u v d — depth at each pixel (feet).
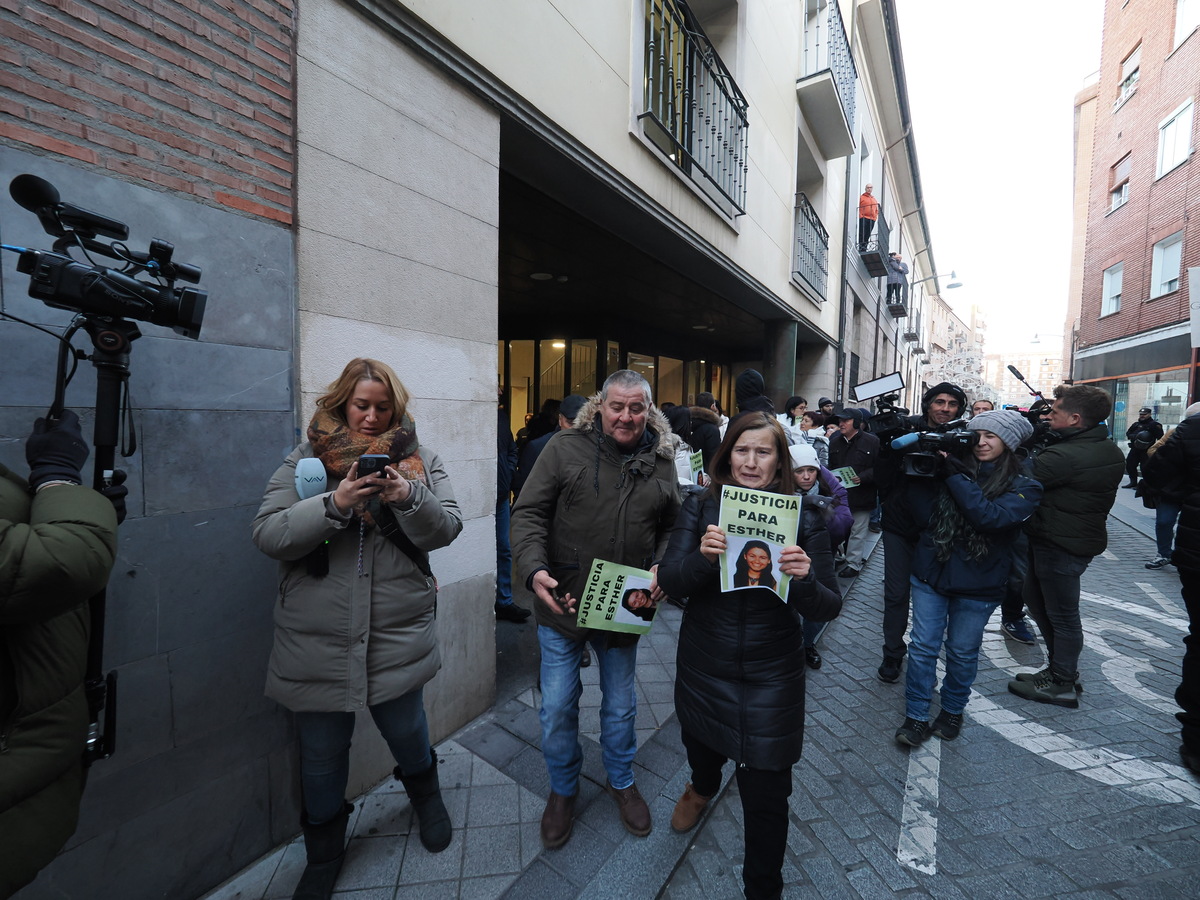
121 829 4.82
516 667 10.46
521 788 7.15
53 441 3.49
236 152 5.37
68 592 3.00
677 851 6.14
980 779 7.56
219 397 5.32
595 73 10.70
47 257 3.29
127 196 4.62
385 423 5.35
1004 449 7.76
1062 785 7.44
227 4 5.25
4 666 3.02
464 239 8.02
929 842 6.44
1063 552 9.18
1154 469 8.57
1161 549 18.10
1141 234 44.45
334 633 5.03
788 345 26.76
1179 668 10.93
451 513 5.54
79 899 4.60
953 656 8.34
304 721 5.27
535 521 6.09
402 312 7.13
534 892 5.64
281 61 5.73
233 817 5.67
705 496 5.64
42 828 3.18
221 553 5.40
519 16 8.67
